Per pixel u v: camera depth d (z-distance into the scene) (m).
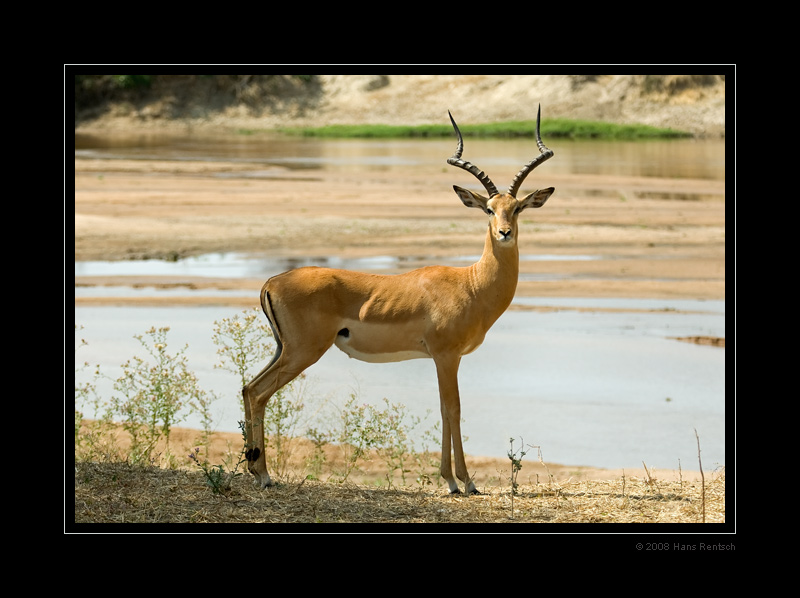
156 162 183.00
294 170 172.88
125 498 28.97
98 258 89.50
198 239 99.31
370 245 96.69
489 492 31.67
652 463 37.91
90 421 41.38
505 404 46.84
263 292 31.16
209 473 31.59
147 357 53.28
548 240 100.44
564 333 62.09
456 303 31.12
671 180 159.38
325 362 54.88
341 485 32.03
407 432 41.06
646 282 78.94
